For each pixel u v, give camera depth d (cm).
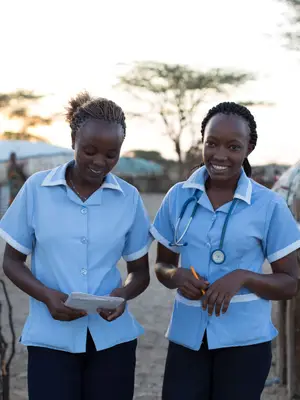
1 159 2273
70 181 269
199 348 266
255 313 264
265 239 265
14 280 265
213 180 266
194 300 266
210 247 262
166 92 3825
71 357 263
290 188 451
